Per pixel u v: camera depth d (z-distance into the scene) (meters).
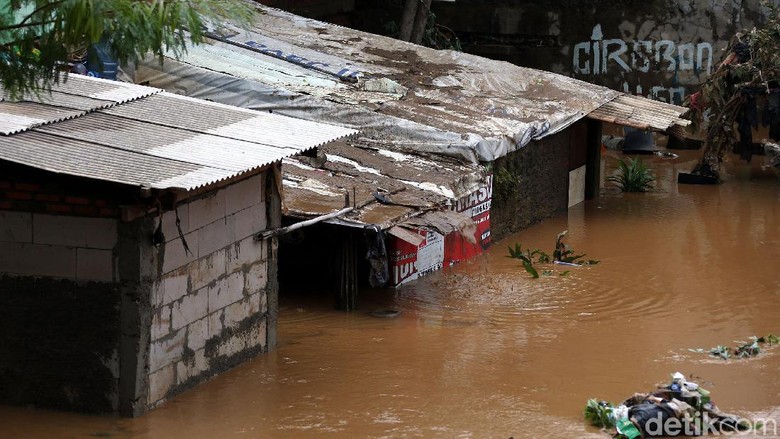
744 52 25.31
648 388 12.80
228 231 12.62
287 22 24.36
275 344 13.88
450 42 31.67
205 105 13.80
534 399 12.38
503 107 21.47
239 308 13.03
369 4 32.50
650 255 19.47
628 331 15.16
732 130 25.42
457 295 16.77
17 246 11.34
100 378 11.32
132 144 11.91
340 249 15.71
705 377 13.27
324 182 16.48
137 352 11.19
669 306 16.44
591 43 32.34
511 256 19.03
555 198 22.56
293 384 12.59
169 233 11.48
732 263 19.00
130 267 11.07
